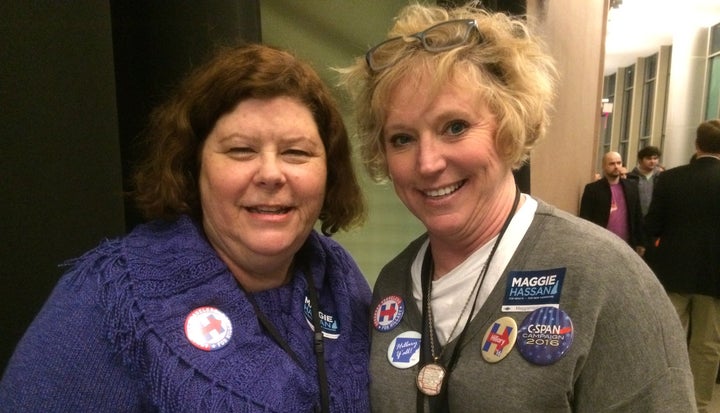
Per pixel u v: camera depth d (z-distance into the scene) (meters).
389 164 1.00
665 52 12.90
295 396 0.88
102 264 0.86
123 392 0.80
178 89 0.99
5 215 1.21
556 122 3.25
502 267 0.92
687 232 2.91
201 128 0.92
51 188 1.24
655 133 13.31
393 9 2.22
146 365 0.80
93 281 0.84
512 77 0.92
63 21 1.22
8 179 1.20
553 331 0.82
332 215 1.11
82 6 1.23
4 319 1.22
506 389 0.83
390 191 2.45
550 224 0.93
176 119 0.94
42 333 0.80
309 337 1.02
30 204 1.22
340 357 1.04
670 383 0.77
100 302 0.81
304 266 1.11
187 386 0.80
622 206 4.08
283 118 0.90
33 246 1.23
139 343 0.80
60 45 1.22
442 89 0.89
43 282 1.24
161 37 1.50
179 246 0.91
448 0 1.51
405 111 0.93
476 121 0.91
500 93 0.90
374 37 2.23
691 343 2.96
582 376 0.81
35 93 1.21
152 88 1.52
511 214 0.97
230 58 0.92
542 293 0.86
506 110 0.90
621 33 11.81
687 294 2.90
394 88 0.93
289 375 0.88
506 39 0.92
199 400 0.79
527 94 0.93
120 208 1.31
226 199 0.91
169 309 0.84
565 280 0.85
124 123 1.55
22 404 0.76
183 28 1.47
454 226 0.95
